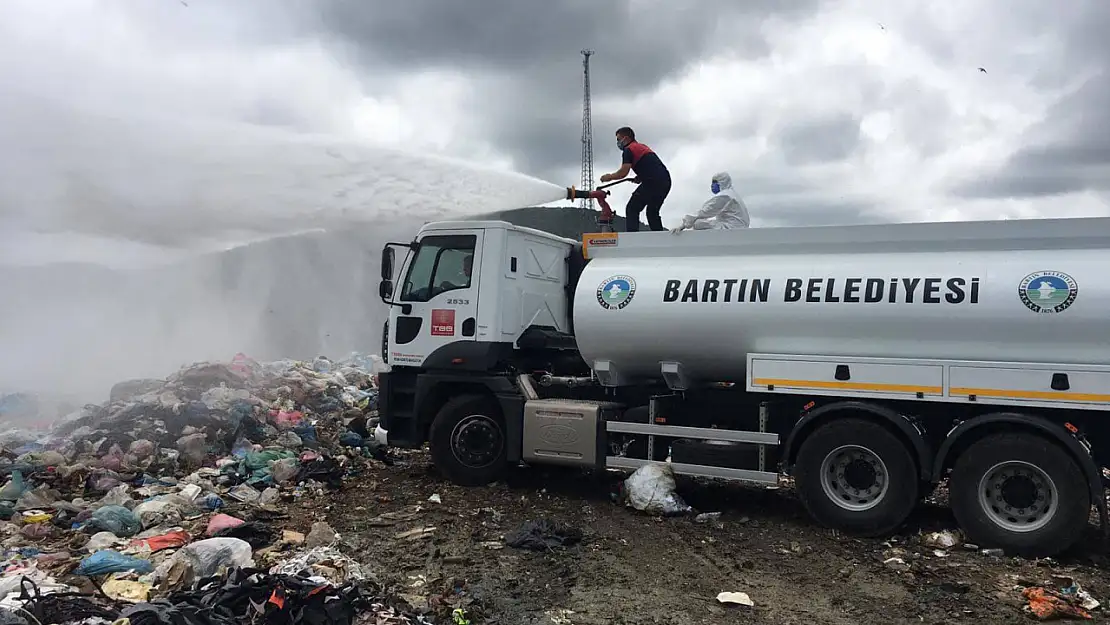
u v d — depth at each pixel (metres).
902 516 6.62
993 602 5.34
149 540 6.09
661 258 7.84
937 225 6.74
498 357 8.49
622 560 6.20
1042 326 6.18
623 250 8.02
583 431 7.95
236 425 9.88
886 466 6.67
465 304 8.59
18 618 4.18
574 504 7.87
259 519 7.17
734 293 7.27
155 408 9.81
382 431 9.05
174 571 5.23
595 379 8.45
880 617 5.10
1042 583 5.67
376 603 4.89
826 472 6.93
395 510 7.60
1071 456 6.09
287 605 4.34
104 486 7.91
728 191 8.25
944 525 7.01
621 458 7.90
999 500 6.33
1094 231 6.25
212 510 7.39
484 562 6.08
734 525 7.18
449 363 8.61
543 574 5.86
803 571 5.99
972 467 6.37
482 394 8.66
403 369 9.05
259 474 8.65
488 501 7.94
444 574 5.79
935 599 5.40
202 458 9.20
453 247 8.71
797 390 6.99
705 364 7.64
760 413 7.33
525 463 9.02
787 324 7.05
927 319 6.52
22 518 6.74
